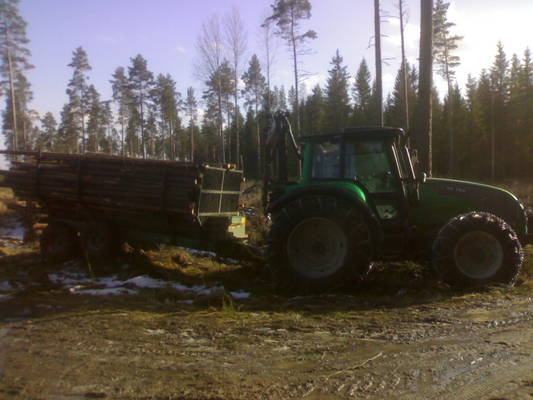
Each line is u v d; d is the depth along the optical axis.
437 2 30.80
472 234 5.63
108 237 7.24
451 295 5.44
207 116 43.06
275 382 3.01
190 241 7.08
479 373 3.09
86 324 4.43
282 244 5.82
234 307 5.18
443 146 44.88
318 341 3.85
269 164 6.83
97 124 44.78
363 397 2.78
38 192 7.60
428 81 9.97
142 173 6.80
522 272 6.46
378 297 5.59
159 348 3.72
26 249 8.66
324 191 5.92
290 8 23.94
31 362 3.43
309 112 50.81
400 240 6.23
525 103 41.59
